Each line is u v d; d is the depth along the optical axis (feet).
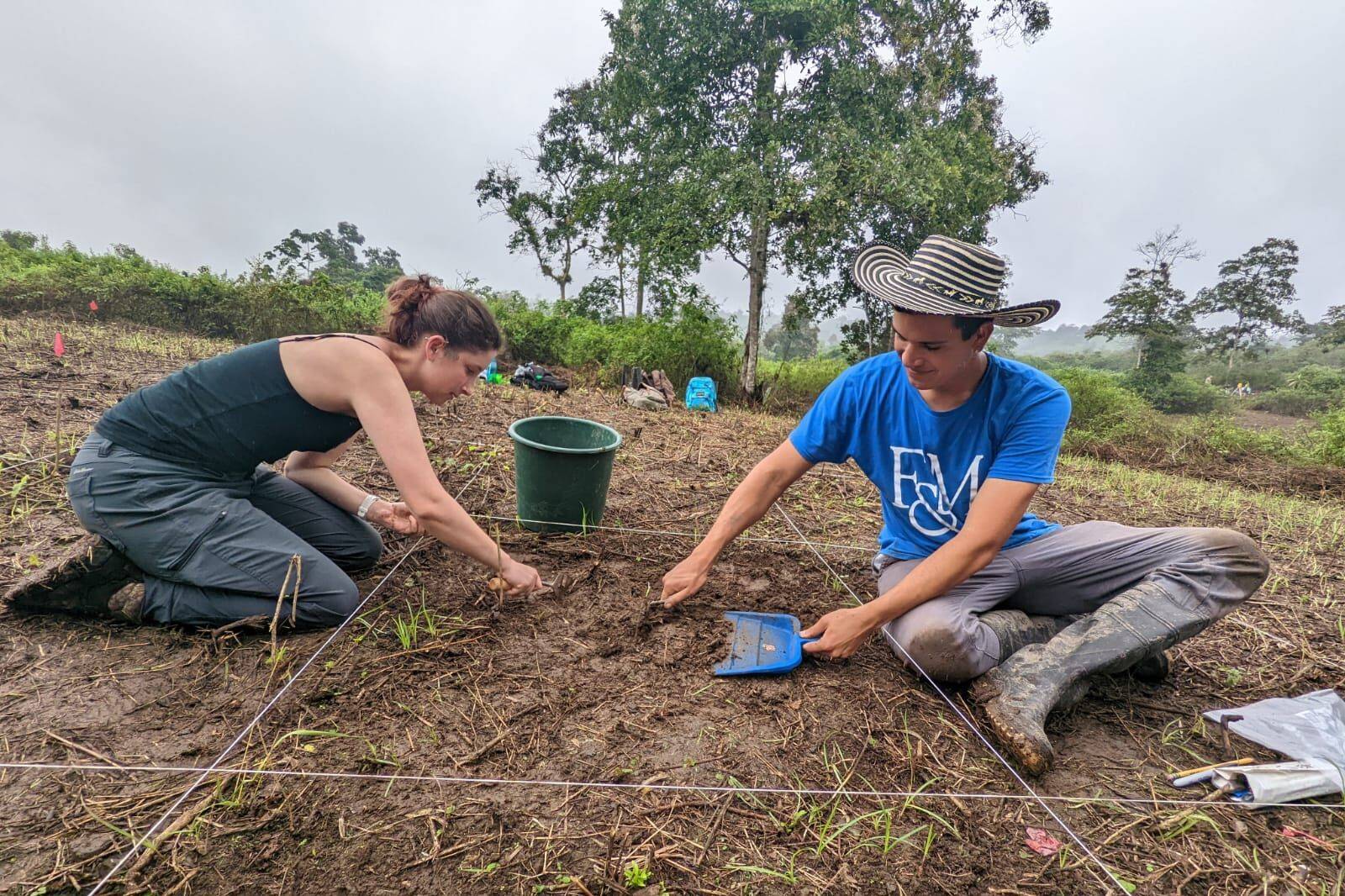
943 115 39.11
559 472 9.52
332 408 6.34
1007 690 5.89
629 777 5.19
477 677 6.28
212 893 3.96
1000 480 5.90
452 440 15.20
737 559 9.75
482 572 8.31
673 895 4.21
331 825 4.50
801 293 39.86
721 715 6.02
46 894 3.84
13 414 13.09
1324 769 5.40
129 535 6.20
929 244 5.73
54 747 4.92
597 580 8.47
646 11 36.55
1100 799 5.27
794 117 35.88
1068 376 42.93
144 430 6.31
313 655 6.30
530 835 4.57
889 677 6.77
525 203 63.67
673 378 38.93
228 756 5.01
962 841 4.80
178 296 38.91
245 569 6.37
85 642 6.22
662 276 39.14
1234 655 7.95
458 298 6.25
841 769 5.45
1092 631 6.01
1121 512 16.66
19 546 7.80
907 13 36.55
